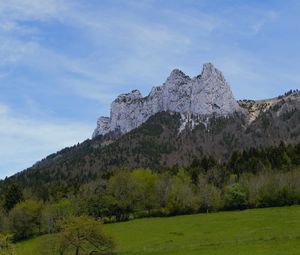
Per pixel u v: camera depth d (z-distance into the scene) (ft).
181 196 417.90
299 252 189.67
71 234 252.21
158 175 522.88
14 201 499.92
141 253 237.04
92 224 254.47
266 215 341.00
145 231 324.80
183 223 344.28
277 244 210.79
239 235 265.34
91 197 437.99
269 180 424.46
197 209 412.36
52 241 257.34
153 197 438.81
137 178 470.39
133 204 434.71
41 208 423.23
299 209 364.58
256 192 411.54
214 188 435.94
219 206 414.82
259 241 224.12
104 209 423.23
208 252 211.00
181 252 221.05
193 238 274.98
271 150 593.42
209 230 298.97
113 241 257.96
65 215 411.34
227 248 215.51
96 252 258.78
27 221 403.54
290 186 403.34
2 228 401.49
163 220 377.30
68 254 260.01
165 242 271.69
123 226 363.15
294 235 234.17
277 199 403.13
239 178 504.43
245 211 385.70
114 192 438.81
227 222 323.98
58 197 536.01
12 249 195.52
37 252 264.52
